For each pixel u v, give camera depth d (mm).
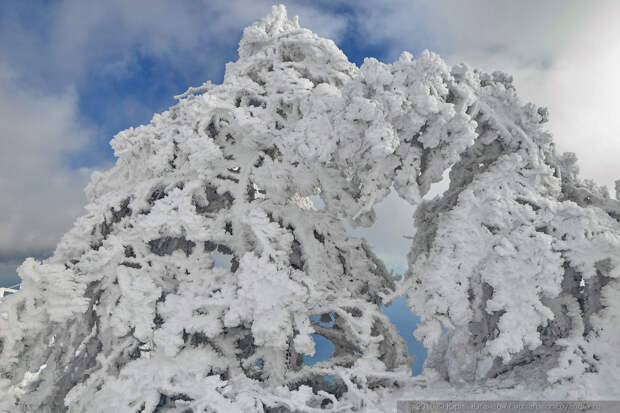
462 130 4660
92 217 5883
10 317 4758
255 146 6402
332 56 6879
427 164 5062
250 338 5629
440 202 5859
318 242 6020
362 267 6207
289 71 6637
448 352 5059
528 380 4371
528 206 4707
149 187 6074
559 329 4785
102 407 4289
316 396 4406
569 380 3986
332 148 5055
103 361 5023
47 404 5262
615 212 5180
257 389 4590
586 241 4320
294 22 7848
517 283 4348
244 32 7422
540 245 4273
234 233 5816
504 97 5391
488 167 5359
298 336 4699
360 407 4301
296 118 6410
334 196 5957
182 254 5730
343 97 5129
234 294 5016
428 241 5883
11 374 4910
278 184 6113
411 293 4930
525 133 5305
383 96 4762
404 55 4969
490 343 4184
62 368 5355
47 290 4965
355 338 5293
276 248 5512
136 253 5609
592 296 4531
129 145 6703
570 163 5559
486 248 4680
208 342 5270
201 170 5949
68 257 5609
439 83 4719
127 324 5035
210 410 4168
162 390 4375
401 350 5398
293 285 4832
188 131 6180
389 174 5000
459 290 4613
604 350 4121
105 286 5355
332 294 5504
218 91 6645
